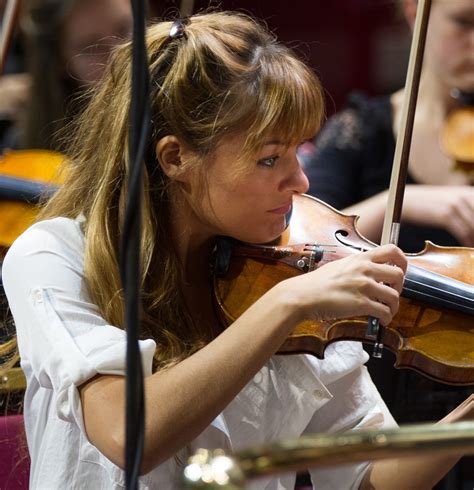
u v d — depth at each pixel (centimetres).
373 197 871
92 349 466
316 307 463
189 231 527
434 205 838
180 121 496
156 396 448
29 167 830
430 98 908
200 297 548
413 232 859
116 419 446
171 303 521
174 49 508
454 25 875
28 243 511
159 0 1017
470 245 837
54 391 480
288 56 505
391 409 726
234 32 510
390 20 1466
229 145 487
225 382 452
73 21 942
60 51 952
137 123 324
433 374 529
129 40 554
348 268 473
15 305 500
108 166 515
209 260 547
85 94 582
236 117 481
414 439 264
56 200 552
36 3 945
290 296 465
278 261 543
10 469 567
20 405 577
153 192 518
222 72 491
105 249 502
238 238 512
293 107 481
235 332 461
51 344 472
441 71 892
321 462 261
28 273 499
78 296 496
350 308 464
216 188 496
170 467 509
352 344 563
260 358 458
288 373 538
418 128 906
